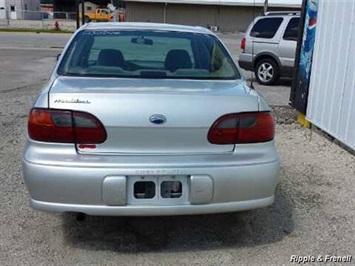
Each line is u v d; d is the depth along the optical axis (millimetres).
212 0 41250
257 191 2777
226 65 3520
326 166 4742
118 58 3373
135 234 3172
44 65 13867
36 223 3285
